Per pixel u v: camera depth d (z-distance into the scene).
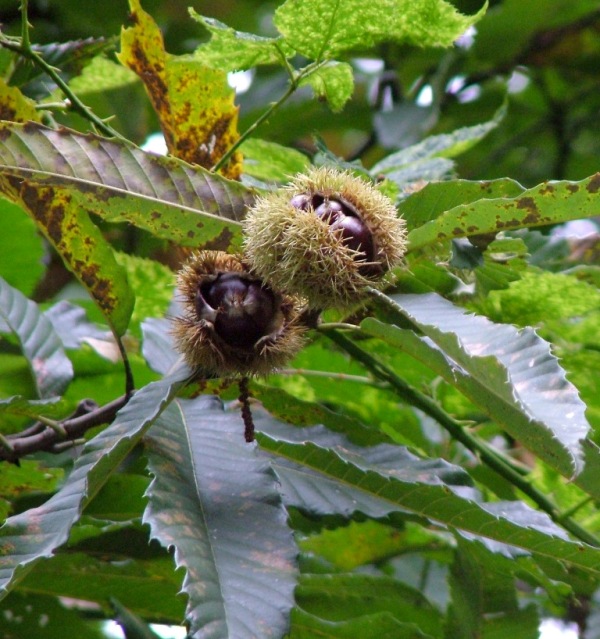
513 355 0.40
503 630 0.56
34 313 0.60
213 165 0.56
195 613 0.38
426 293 0.45
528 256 0.54
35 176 0.46
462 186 0.48
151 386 0.47
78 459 0.43
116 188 0.46
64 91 0.53
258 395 0.53
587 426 0.36
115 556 0.53
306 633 0.53
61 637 0.57
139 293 0.64
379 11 0.51
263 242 0.45
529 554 0.50
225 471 0.45
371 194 0.46
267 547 0.42
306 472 0.51
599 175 0.43
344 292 0.45
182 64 0.54
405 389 0.56
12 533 0.41
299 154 0.63
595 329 0.60
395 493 0.50
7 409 0.50
